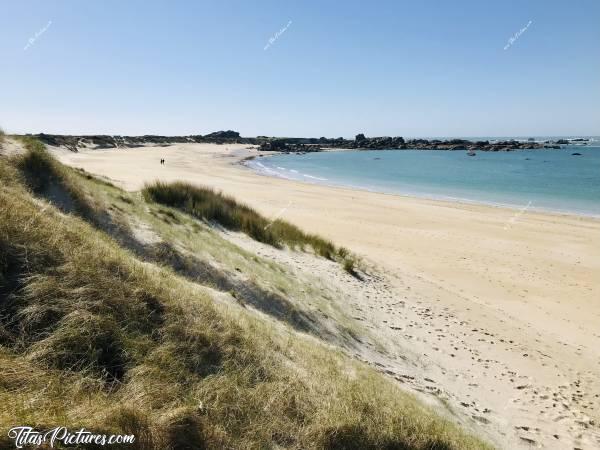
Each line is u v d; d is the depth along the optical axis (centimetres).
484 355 1067
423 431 471
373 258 1889
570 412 858
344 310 1116
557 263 1997
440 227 2645
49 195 826
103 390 349
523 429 764
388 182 5412
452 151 14062
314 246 1706
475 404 814
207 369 436
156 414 335
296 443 390
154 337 439
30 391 308
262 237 1576
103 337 396
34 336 367
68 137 9769
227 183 4312
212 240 1196
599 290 1675
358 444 414
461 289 1614
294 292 1053
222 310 592
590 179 5653
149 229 962
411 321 1200
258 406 412
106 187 1192
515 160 9456
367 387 562
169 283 585
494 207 3478
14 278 409
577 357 1146
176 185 1652
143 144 14362
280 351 566
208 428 349
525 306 1494
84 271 456
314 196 3734
